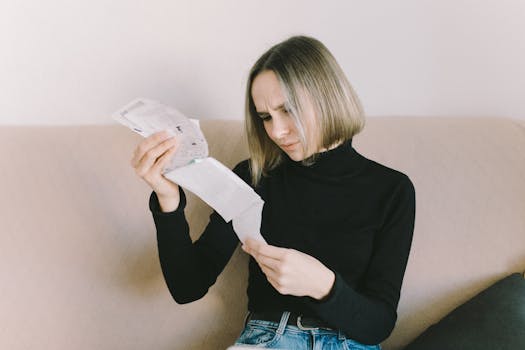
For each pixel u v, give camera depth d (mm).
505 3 1321
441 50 1366
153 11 1302
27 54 1273
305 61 962
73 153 1145
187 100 1368
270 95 957
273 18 1343
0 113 1294
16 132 1152
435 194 1160
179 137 886
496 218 1140
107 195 1137
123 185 1148
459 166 1175
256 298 1063
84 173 1135
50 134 1160
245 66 1367
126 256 1128
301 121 956
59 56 1288
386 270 1002
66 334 1073
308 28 1354
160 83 1346
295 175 1093
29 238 1080
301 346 947
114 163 1155
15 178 1100
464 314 1059
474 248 1132
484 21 1340
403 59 1377
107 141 1172
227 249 1100
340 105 984
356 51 1373
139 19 1301
